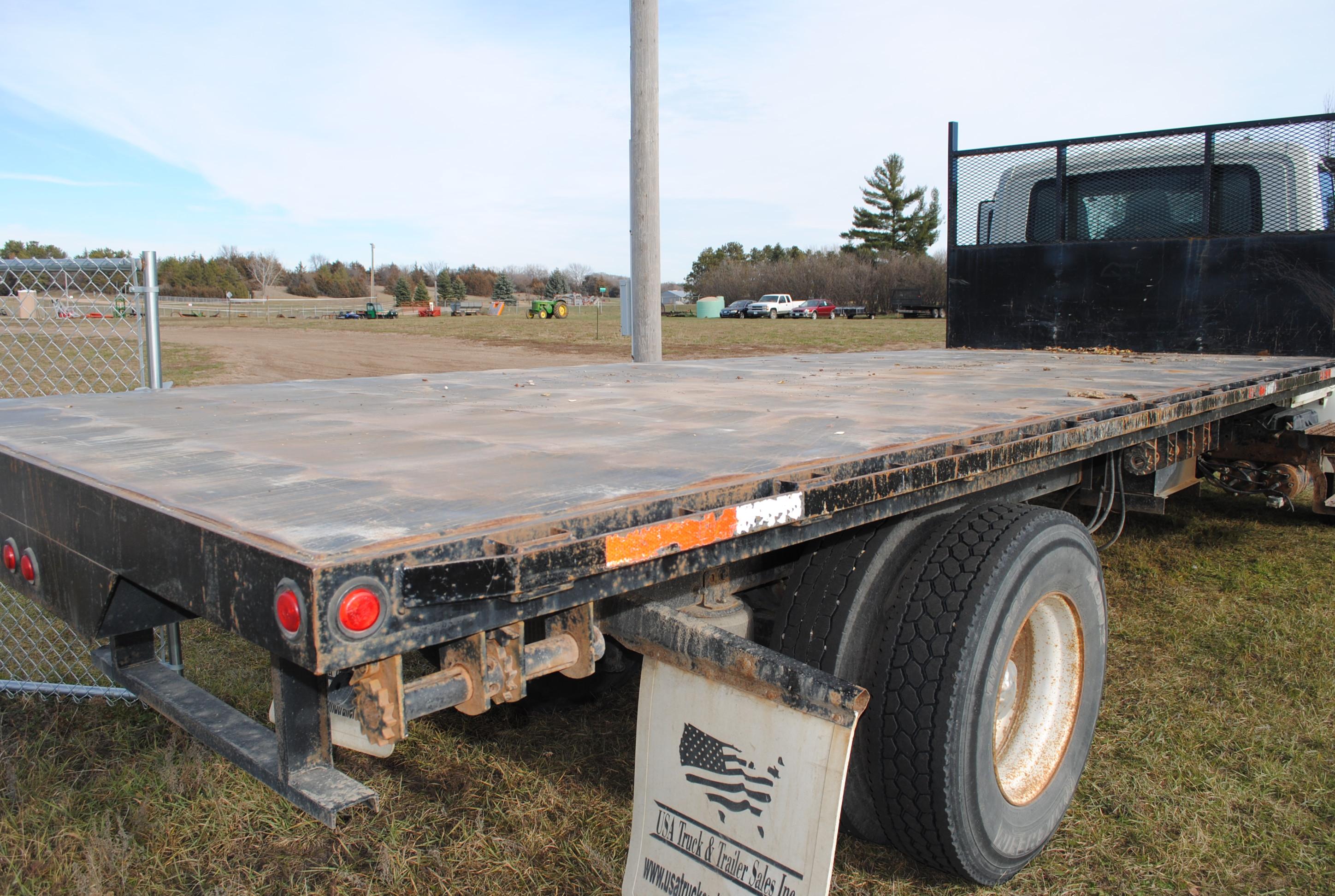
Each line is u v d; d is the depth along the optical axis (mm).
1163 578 4926
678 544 1425
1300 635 4090
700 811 1864
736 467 1756
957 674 2025
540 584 1249
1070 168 5734
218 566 1251
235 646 3900
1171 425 3025
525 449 2033
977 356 5551
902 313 59469
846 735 1631
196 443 2131
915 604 2117
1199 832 2631
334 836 2645
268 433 2314
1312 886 2416
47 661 3875
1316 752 3090
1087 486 3592
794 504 1620
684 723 1895
